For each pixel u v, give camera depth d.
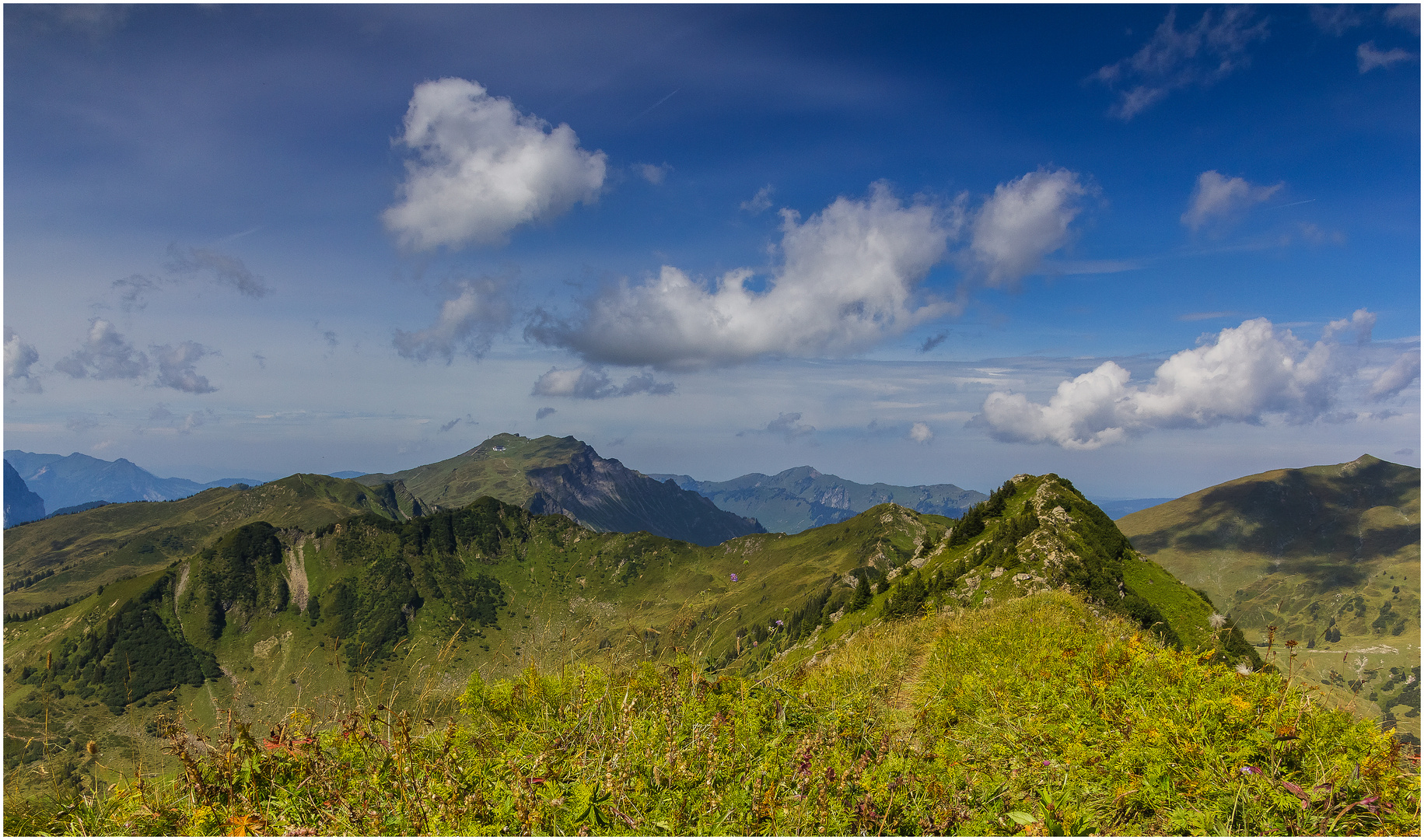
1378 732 7.54
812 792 6.96
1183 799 7.44
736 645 8.53
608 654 8.46
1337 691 8.32
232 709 6.41
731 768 7.17
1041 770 7.98
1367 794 7.00
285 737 6.39
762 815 6.51
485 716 7.47
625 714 7.63
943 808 7.01
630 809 6.47
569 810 6.39
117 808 6.14
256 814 6.22
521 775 6.57
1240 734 8.15
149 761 6.21
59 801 5.96
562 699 7.93
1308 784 7.48
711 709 8.13
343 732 6.67
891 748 8.16
